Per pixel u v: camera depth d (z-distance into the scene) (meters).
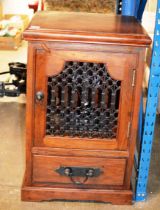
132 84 1.12
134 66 1.10
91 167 1.24
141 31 1.11
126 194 1.28
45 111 1.17
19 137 1.84
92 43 1.06
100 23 1.21
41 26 1.09
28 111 1.16
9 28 3.62
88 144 1.21
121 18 1.33
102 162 1.24
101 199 1.29
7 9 4.18
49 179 1.27
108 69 1.10
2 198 1.31
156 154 1.71
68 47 1.07
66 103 1.17
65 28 1.08
